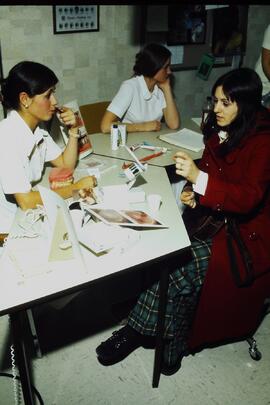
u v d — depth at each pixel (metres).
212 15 3.44
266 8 3.71
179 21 3.30
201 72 3.60
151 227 1.48
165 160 2.16
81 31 2.96
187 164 1.55
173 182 2.56
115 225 1.41
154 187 1.84
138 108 2.62
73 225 1.29
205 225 1.72
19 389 1.65
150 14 3.15
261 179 1.56
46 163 2.05
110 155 2.20
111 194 1.68
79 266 1.25
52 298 1.13
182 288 1.65
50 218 1.24
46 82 1.58
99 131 2.71
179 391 1.71
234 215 1.67
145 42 3.23
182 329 1.75
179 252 1.37
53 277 1.20
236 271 1.64
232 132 1.62
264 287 1.76
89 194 1.63
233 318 1.79
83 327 2.02
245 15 3.59
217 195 1.55
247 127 1.58
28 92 1.57
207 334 1.78
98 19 3.00
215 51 3.59
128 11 3.10
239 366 1.85
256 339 2.02
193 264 1.65
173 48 3.38
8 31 2.68
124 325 2.04
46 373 1.76
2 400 1.61
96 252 1.29
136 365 1.83
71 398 1.65
